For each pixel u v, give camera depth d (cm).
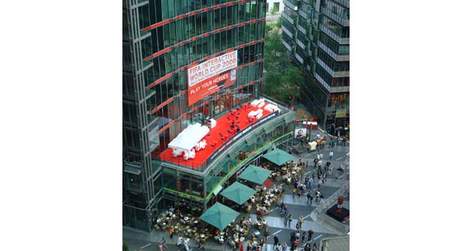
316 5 4700
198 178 4166
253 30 4969
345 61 4319
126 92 3700
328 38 4488
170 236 4003
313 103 4778
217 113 5009
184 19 4219
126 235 4009
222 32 4669
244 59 5025
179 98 4466
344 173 4150
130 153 3912
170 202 4350
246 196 4231
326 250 3712
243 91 5172
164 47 4078
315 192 4128
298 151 4522
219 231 4069
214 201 4403
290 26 4944
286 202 4247
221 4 4544
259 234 4012
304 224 3984
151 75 3966
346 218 3894
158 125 4153
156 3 3859
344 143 4359
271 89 5188
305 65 4950
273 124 4822
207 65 4638
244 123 4888
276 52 5062
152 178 4056
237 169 4603
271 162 4809
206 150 4462
